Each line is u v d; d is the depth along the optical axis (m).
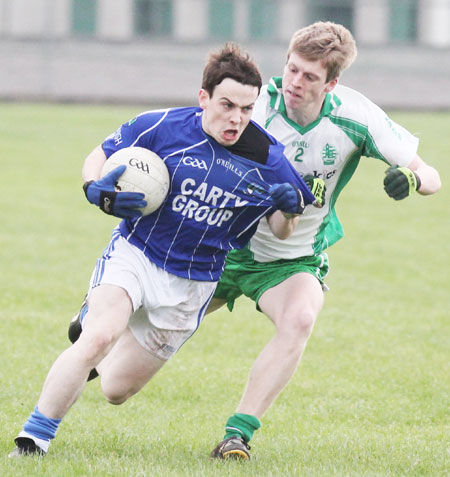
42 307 28.72
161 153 14.77
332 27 15.73
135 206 14.32
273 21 96.19
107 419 18.69
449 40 101.50
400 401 21.03
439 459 16.17
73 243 38.50
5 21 96.75
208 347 25.31
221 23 98.31
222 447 15.47
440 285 34.00
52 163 57.19
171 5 98.69
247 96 14.10
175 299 15.21
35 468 13.82
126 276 14.76
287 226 15.34
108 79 90.44
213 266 15.38
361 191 53.06
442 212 48.56
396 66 93.06
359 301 31.23
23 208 44.88
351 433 18.30
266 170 14.90
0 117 72.94
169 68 91.69
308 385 22.09
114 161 14.58
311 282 16.53
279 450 16.64
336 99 16.33
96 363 14.32
